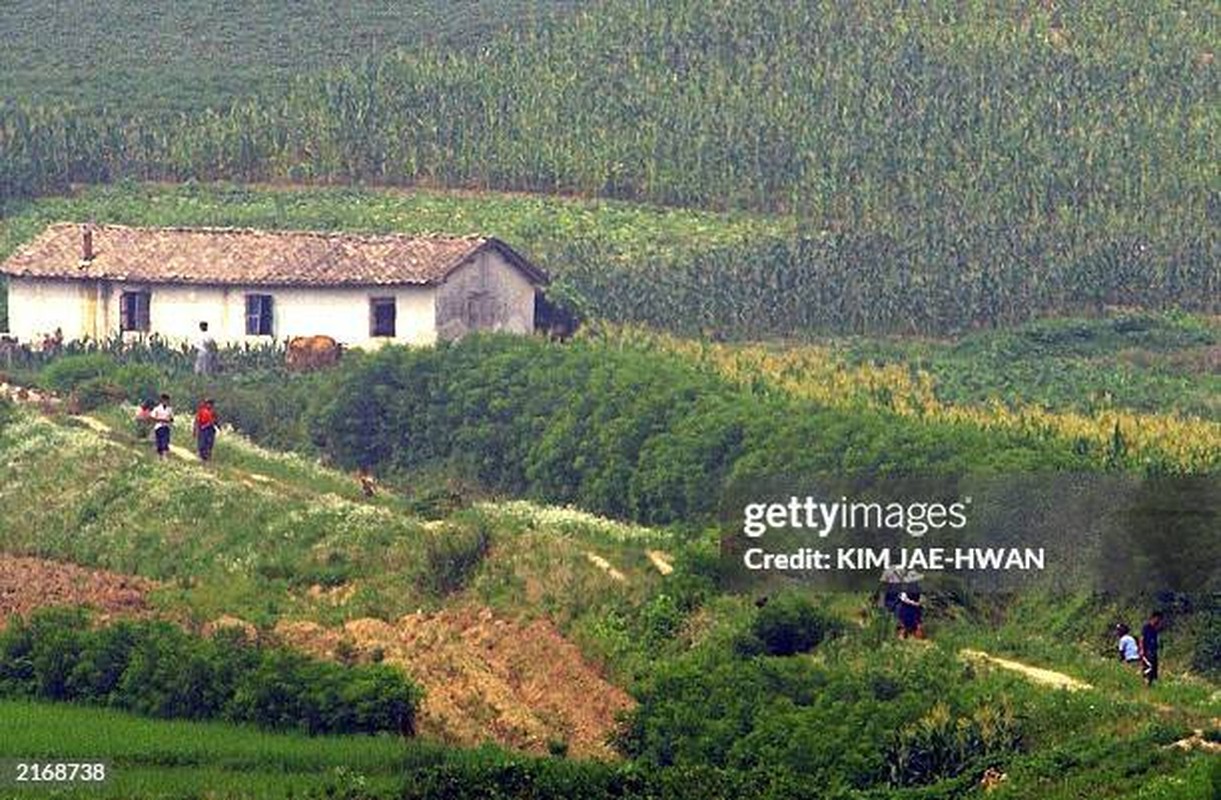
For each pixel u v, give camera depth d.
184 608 174.62
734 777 137.00
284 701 151.25
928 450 179.50
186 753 143.38
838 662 156.12
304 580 181.62
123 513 194.88
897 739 141.75
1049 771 136.12
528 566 176.62
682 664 156.00
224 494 195.38
